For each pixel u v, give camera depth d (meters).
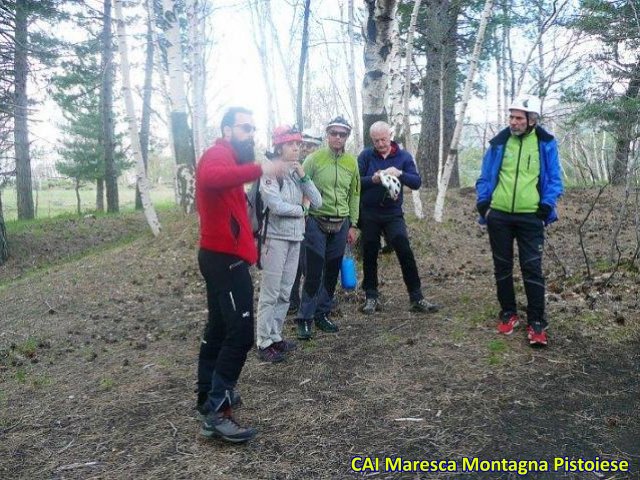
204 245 3.20
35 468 3.23
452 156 9.73
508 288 4.70
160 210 19.19
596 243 8.45
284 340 4.83
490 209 4.65
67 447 3.45
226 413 3.33
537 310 4.44
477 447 3.20
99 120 23.16
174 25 10.95
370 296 5.62
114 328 6.03
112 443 3.46
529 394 3.76
